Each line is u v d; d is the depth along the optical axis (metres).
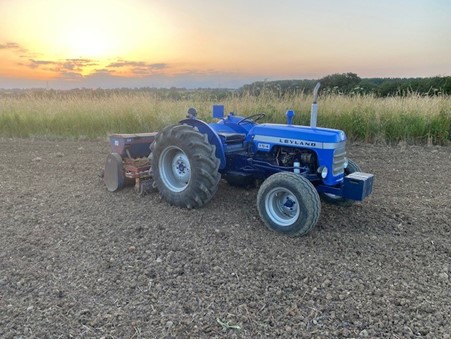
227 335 2.37
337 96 10.40
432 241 3.71
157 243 3.64
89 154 8.10
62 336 2.36
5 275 3.07
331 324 2.48
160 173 4.68
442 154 7.96
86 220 4.22
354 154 7.99
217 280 2.99
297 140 4.16
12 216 4.34
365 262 3.30
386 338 2.34
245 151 4.66
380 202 4.87
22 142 9.83
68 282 2.97
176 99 11.81
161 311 2.61
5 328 2.43
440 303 2.69
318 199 3.66
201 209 4.54
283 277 3.04
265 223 3.94
